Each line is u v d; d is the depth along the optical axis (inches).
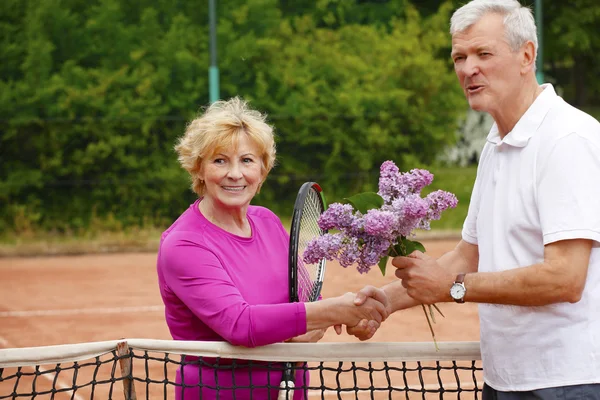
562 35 1114.7
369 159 844.0
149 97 832.9
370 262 116.1
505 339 118.5
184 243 123.6
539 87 120.2
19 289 496.1
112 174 804.0
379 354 129.2
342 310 121.9
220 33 883.4
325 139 836.6
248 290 126.2
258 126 127.8
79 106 810.8
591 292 114.3
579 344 113.4
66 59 841.5
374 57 900.0
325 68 887.1
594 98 1176.8
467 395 244.7
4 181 778.2
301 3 961.5
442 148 872.3
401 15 1001.5
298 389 128.3
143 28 864.3
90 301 445.1
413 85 877.2
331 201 828.0
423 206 112.9
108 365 285.3
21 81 806.5
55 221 784.3
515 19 116.1
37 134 791.7
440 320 365.1
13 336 356.2
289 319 119.6
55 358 124.2
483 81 117.3
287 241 138.6
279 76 877.2
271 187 826.8
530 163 115.1
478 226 124.3
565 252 111.0
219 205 129.0
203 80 863.1
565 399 113.7
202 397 127.0
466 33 117.9
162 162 812.6
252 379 127.2
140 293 470.6
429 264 116.9
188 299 122.0
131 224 792.9
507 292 112.9
